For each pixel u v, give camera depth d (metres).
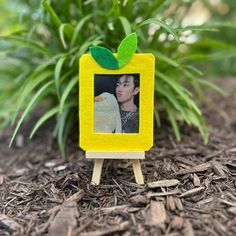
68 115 0.32
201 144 0.32
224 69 0.67
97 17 0.33
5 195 0.26
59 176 0.27
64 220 0.21
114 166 0.27
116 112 0.23
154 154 0.29
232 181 0.24
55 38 0.34
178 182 0.24
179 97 0.32
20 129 0.41
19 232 0.21
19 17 0.35
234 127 0.38
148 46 0.31
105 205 0.22
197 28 0.27
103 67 0.23
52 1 0.32
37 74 0.30
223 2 0.71
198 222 0.20
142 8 0.33
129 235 0.20
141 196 0.22
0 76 0.39
